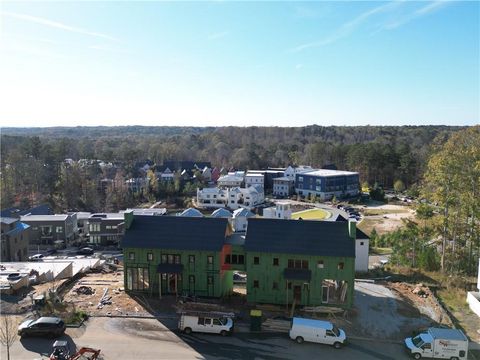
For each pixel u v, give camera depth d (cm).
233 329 3161
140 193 12912
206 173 15925
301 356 2823
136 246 3791
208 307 3447
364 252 4894
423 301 3894
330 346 2969
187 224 3953
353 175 14112
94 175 12988
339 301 3612
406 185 14650
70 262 5184
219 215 9325
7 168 11769
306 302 3622
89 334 3077
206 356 2792
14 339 2908
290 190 14475
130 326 3219
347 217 10150
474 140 5222
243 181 14400
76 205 11175
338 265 3553
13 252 6412
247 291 3716
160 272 3725
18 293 3850
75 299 3731
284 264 3641
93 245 8438
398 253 5669
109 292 3900
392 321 3422
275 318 3294
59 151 13088
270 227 3816
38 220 8225
